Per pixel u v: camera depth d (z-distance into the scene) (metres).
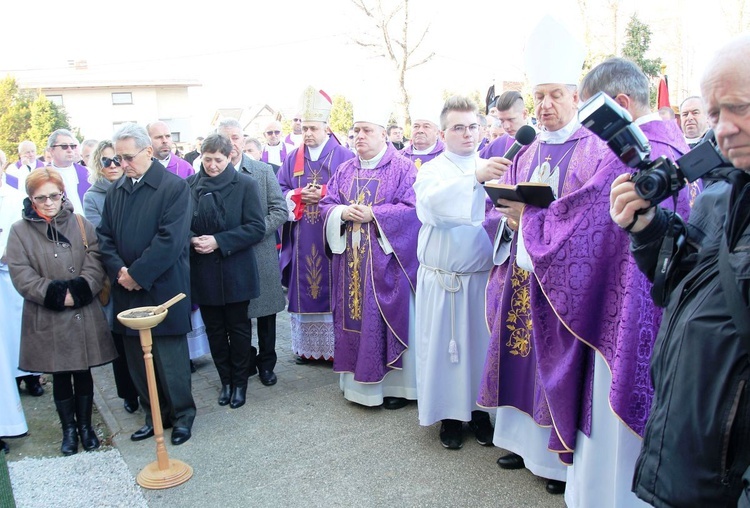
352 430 3.83
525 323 3.08
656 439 1.57
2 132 26.81
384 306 3.96
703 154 1.54
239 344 4.28
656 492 1.55
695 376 1.46
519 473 3.24
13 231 3.62
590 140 2.73
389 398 4.19
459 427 3.60
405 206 4.01
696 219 1.69
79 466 3.52
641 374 2.31
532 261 2.58
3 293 4.61
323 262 5.00
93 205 4.59
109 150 4.65
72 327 3.61
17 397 3.82
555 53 2.75
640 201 1.63
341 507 2.98
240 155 4.79
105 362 3.73
